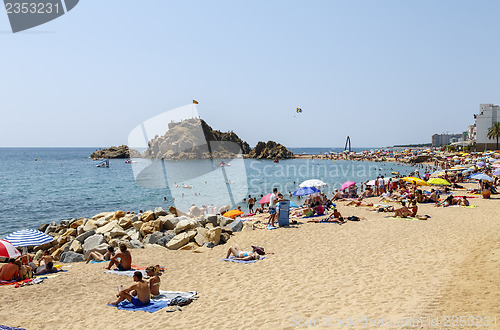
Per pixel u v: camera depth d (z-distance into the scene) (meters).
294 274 9.22
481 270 7.93
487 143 96.75
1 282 9.84
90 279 10.13
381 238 12.52
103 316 7.41
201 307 7.52
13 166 106.50
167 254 12.78
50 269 11.09
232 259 11.31
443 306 6.11
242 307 7.28
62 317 7.45
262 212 22.44
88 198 38.72
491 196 25.42
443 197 25.58
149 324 6.83
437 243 11.27
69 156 192.12
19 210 31.55
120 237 14.68
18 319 7.37
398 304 6.46
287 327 6.01
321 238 13.22
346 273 8.88
